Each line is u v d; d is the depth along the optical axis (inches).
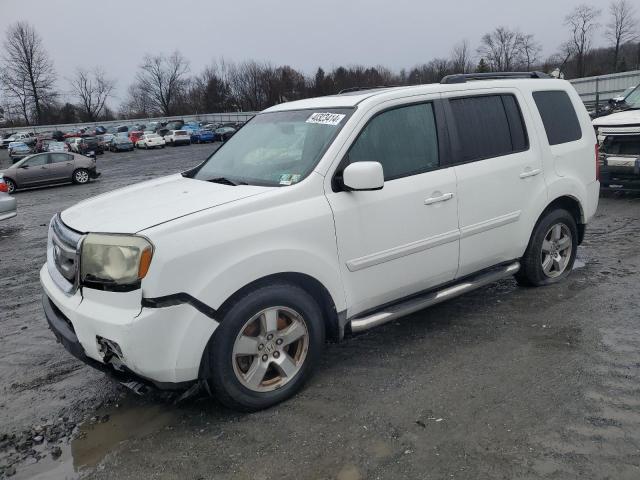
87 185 880.3
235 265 121.5
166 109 4256.9
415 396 135.0
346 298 142.8
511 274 185.6
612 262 230.7
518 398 131.4
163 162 1284.4
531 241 193.0
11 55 3750.0
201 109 4106.8
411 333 172.6
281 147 154.7
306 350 137.6
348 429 122.7
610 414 122.8
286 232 129.6
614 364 144.9
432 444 115.7
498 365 148.3
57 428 132.4
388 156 150.4
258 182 144.8
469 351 157.6
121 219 125.7
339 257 139.4
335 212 137.6
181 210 125.2
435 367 149.3
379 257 146.5
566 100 201.5
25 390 153.6
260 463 113.0
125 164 1305.4
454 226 161.8
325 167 139.1
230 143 179.2
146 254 114.2
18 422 136.6
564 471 105.3
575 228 207.2
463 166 164.2
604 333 163.6
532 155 182.9
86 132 2797.7
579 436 115.6
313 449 116.4
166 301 115.8
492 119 175.2
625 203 353.1
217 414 132.7
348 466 110.3
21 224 486.9
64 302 127.2
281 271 128.3
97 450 122.1
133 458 118.0
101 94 4261.8
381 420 125.5
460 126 166.4
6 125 3873.0
